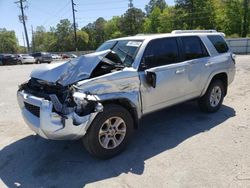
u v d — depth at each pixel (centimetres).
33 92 428
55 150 459
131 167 394
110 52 459
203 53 571
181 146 452
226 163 390
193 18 6191
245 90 841
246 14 5244
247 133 492
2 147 480
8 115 668
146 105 463
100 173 382
